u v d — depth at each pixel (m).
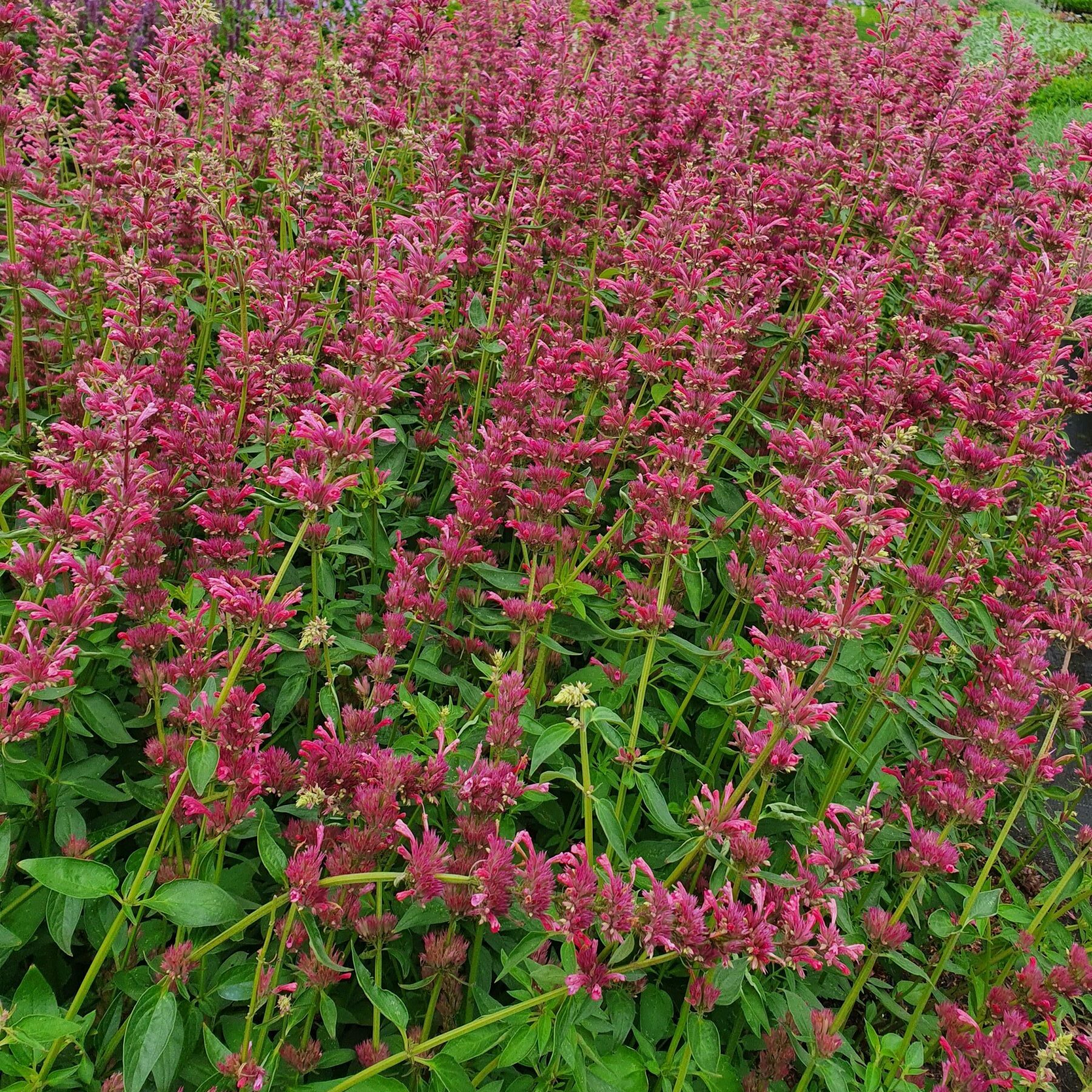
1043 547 0.96
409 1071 0.63
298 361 0.90
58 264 1.08
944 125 1.19
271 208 1.25
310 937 0.55
